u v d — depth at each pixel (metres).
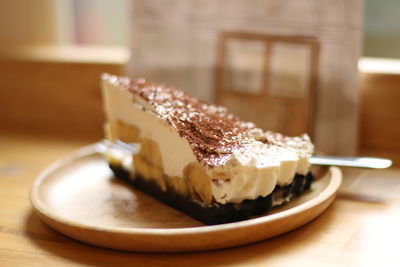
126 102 0.43
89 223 0.38
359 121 0.49
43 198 0.41
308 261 0.35
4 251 0.37
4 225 0.39
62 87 0.55
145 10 0.50
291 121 0.48
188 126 0.39
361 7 0.45
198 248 0.36
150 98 0.42
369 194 0.42
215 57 0.49
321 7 0.46
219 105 0.50
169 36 0.50
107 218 0.39
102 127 0.55
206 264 0.35
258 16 0.47
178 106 0.42
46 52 0.57
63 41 0.59
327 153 0.48
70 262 0.36
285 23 0.47
